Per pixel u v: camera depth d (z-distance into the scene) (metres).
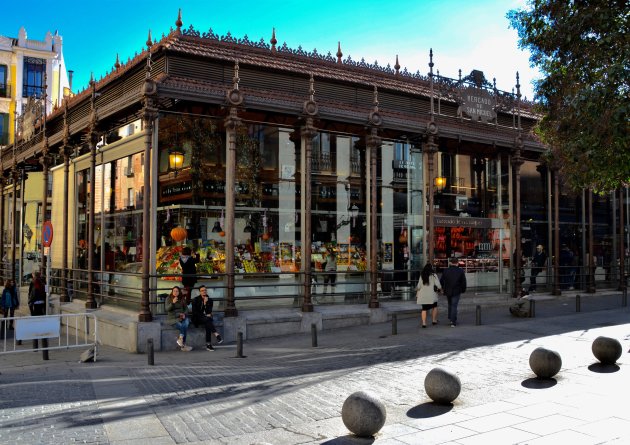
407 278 19.75
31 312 19.20
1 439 6.95
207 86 15.41
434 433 6.94
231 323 15.23
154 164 15.20
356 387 9.46
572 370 10.44
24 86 48.97
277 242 17.12
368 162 18.91
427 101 20.28
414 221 20.14
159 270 15.20
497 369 10.57
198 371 11.34
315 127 17.61
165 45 15.18
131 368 11.82
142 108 15.30
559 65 12.07
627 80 9.82
